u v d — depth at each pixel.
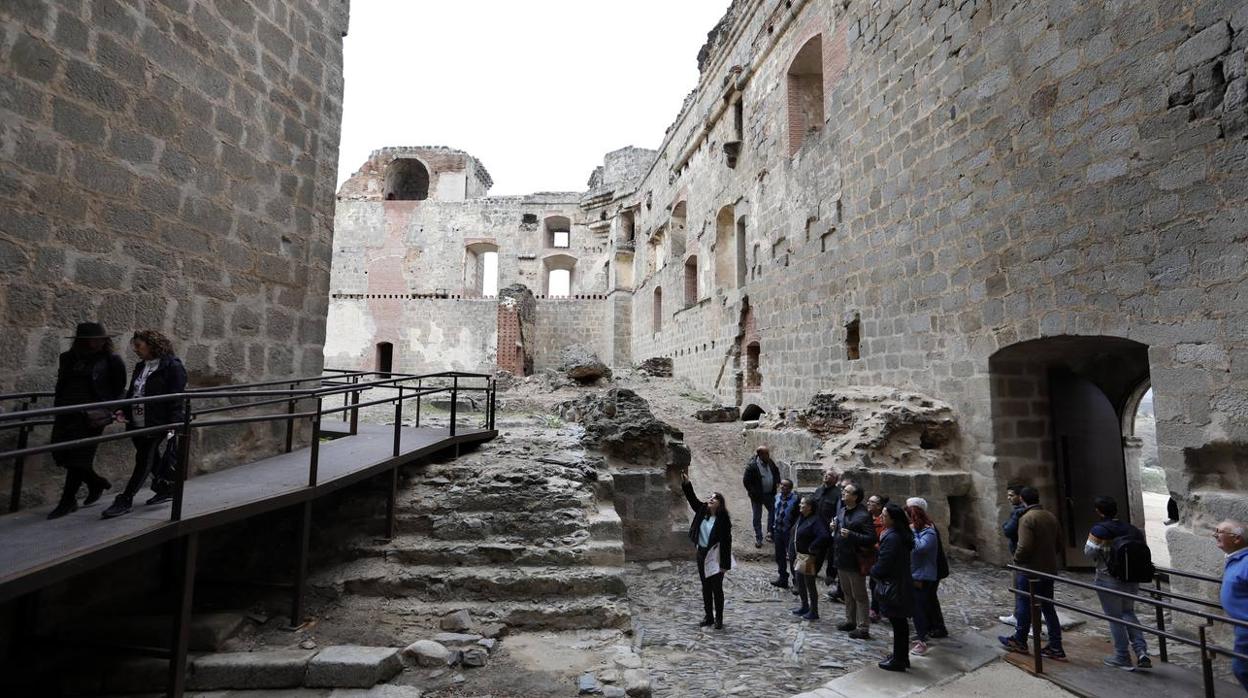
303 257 6.67
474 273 33.06
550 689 3.95
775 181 14.56
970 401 8.32
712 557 5.43
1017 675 4.56
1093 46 6.64
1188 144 5.68
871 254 10.55
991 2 8.05
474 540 5.75
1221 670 4.66
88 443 3.21
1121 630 4.74
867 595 5.34
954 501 8.58
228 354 5.69
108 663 4.11
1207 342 5.46
